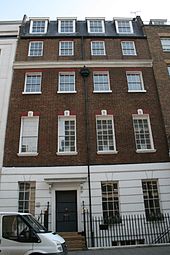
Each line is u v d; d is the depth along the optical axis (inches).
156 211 577.6
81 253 431.5
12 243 303.3
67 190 581.3
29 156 601.9
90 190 576.7
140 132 650.8
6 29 776.3
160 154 618.2
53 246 302.4
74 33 808.3
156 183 602.2
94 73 717.9
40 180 580.4
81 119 647.1
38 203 559.2
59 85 696.4
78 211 560.4
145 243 538.0
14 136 619.5
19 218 319.3
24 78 695.1
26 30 817.5
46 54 742.5
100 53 758.5
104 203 579.5
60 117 652.1
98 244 531.8
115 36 788.0
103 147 630.5
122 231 547.8
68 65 718.5
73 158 605.6
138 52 759.7
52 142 618.5
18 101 659.4
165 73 712.4
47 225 526.9
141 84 713.6
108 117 659.4
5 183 572.7
